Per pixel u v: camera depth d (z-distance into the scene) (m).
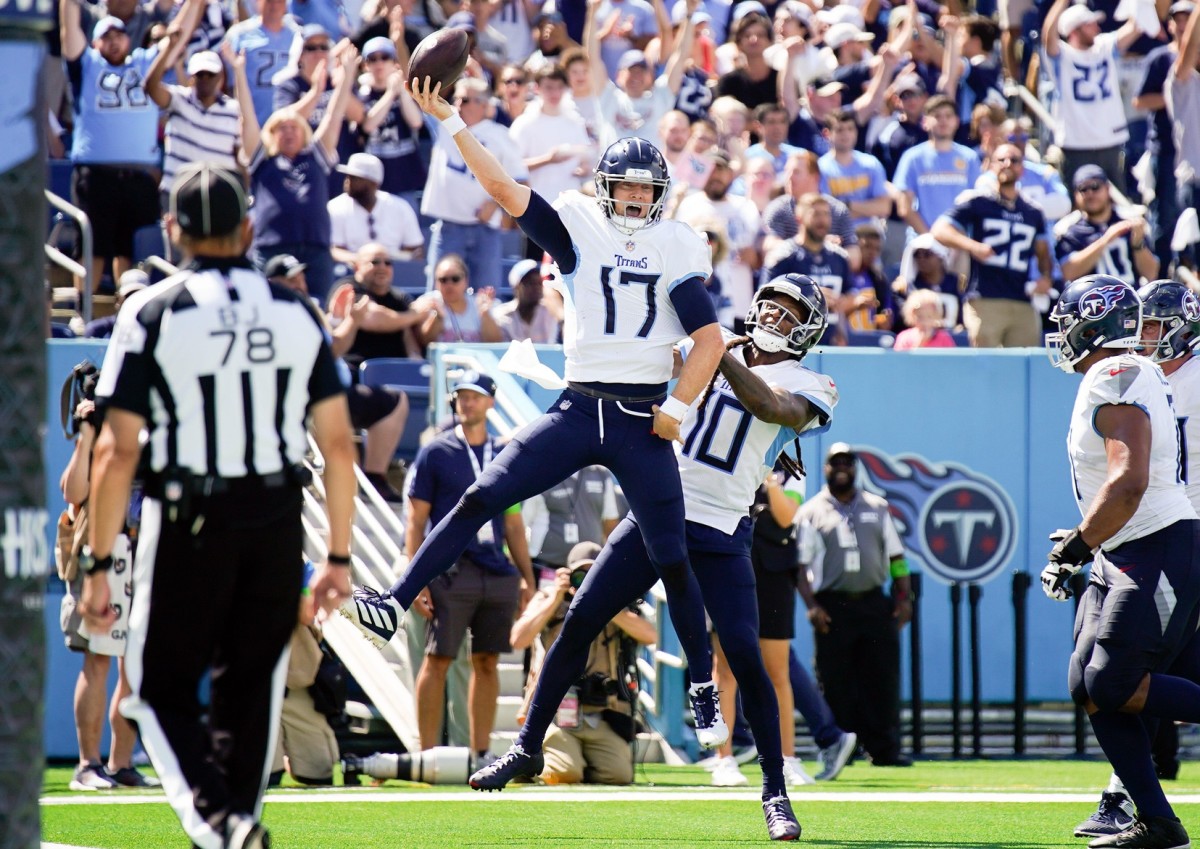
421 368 38.22
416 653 32.41
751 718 19.92
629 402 19.31
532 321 39.62
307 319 13.94
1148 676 18.25
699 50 50.19
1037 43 53.19
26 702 10.55
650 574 20.08
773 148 44.97
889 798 25.27
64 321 41.31
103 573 13.60
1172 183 48.56
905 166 46.25
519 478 19.33
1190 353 22.70
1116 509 17.67
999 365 38.94
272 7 45.34
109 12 43.56
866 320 42.25
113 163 40.94
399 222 42.38
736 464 20.12
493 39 48.03
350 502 14.20
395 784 28.34
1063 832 20.64
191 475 13.58
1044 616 38.97
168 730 13.69
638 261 19.19
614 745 29.42
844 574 34.81
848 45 50.75
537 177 43.53
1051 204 46.59
